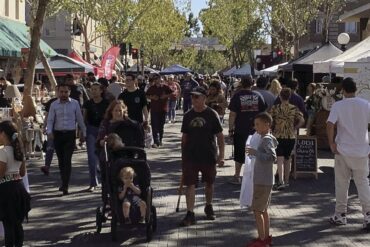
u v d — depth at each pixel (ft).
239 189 38.65
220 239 26.99
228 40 223.30
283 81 48.21
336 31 183.21
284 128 38.11
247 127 38.88
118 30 130.52
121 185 26.18
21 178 24.17
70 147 36.65
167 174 44.09
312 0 126.41
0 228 25.43
